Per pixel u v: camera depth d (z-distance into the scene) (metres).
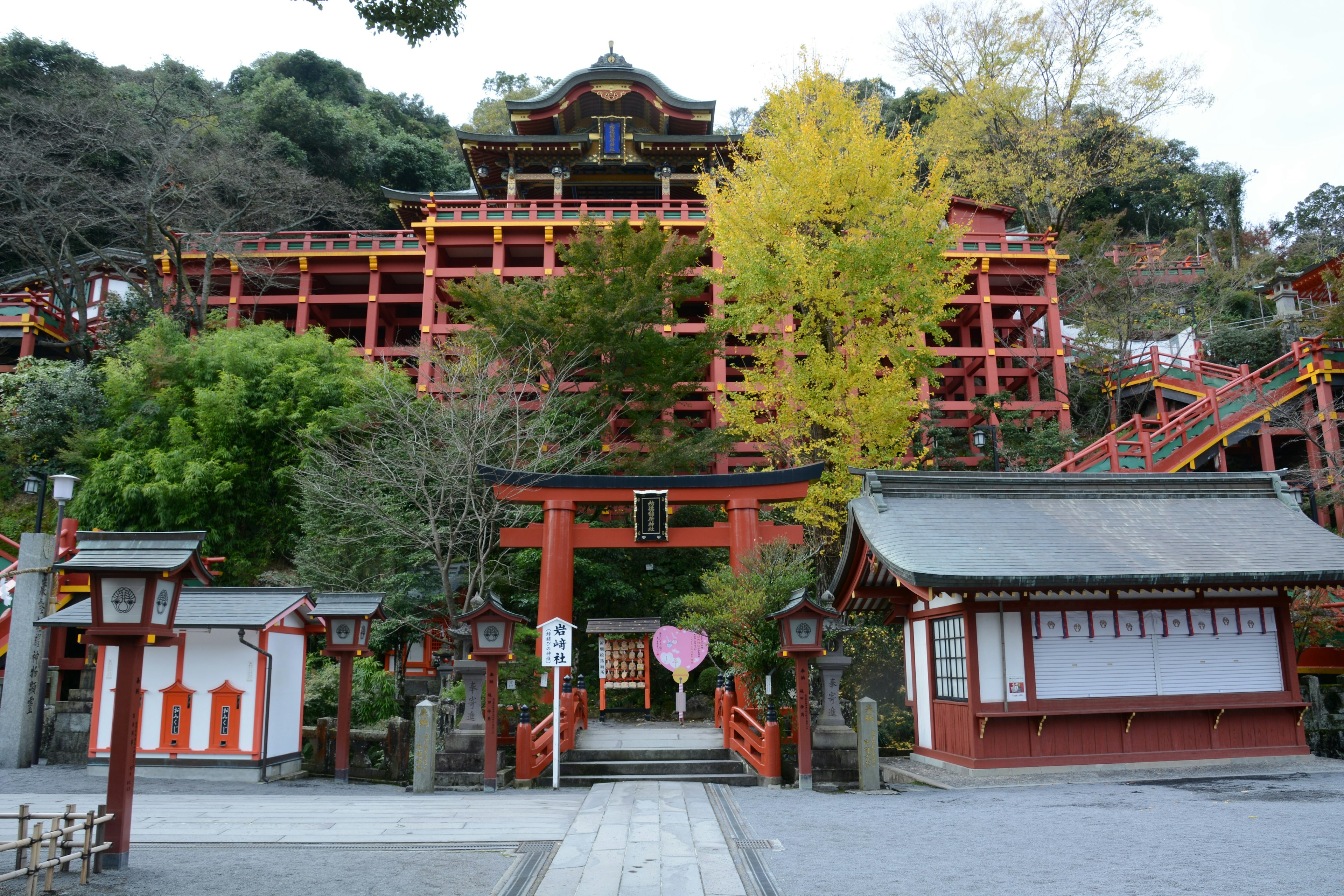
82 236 28.45
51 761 12.62
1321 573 10.71
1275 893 4.82
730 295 17.31
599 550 19.25
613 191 35.47
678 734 13.85
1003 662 10.66
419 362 21.12
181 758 11.20
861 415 16.06
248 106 37.25
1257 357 29.19
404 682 17.42
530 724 10.68
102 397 22.78
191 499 18.30
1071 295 30.48
